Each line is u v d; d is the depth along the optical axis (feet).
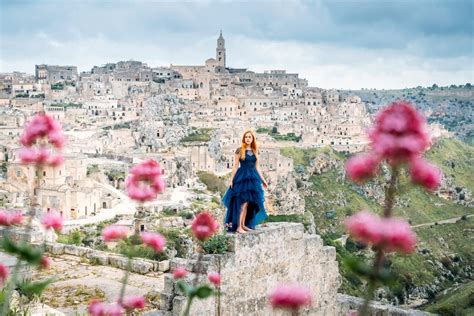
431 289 510.99
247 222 60.80
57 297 68.59
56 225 38.83
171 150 648.38
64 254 90.33
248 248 58.13
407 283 499.51
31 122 30.76
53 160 30.53
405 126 17.84
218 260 55.16
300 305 21.12
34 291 30.81
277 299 21.13
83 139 618.44
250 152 59.77
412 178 18.08
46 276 77.46
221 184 576.61
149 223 324.39
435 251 608.19
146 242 36.04
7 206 321.32
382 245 18.13
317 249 67.41
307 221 596.70
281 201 609.83
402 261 533.96
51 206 341.00
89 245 272.72
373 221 18.22
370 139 18.44
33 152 30.17
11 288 33.17
